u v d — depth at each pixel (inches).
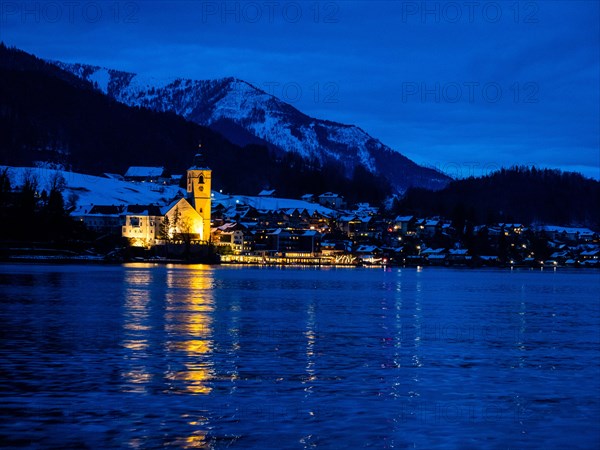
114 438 1771.7
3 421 1887.3
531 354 3046.3
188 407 2044.8
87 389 2225.6
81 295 5541.3
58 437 1774.1
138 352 2888.8
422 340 3422.7
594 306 5807.1
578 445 1779.0
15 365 2568.9
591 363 2827.3
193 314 4394.7
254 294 6294.3
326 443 1765.5
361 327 3902.6
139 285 7017.7
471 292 7603.4
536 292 7859.3
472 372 2603.3
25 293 5580.7
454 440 1804.9
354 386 2337.6
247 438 1788.9
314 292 6835.6
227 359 2773.1
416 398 2194.9
